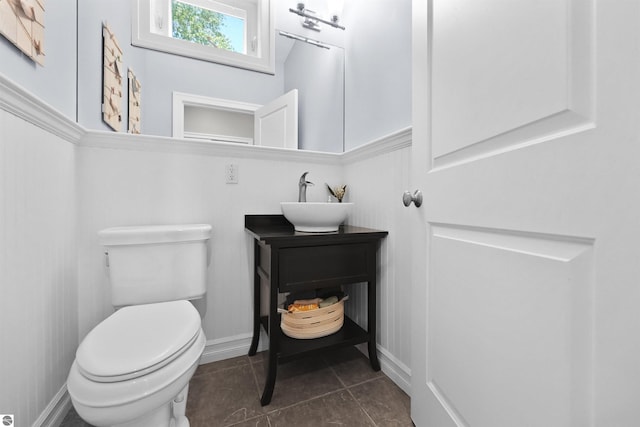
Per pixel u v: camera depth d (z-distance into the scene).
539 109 0.51
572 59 0.45
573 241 0.46
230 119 1.71
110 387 0.64
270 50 1.76
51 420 0.94
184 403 0.92
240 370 1.32
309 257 1.14
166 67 1.58
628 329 0.38
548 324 0.49
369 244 1.27
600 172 0.41
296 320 1.25
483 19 0.65
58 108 1.00
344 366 1.35
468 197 0.70
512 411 0.57
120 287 1.09
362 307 1.48
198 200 1.38
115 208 1.23
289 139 1.80
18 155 0.78
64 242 1.05
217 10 1.67
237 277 1.46
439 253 0.83
